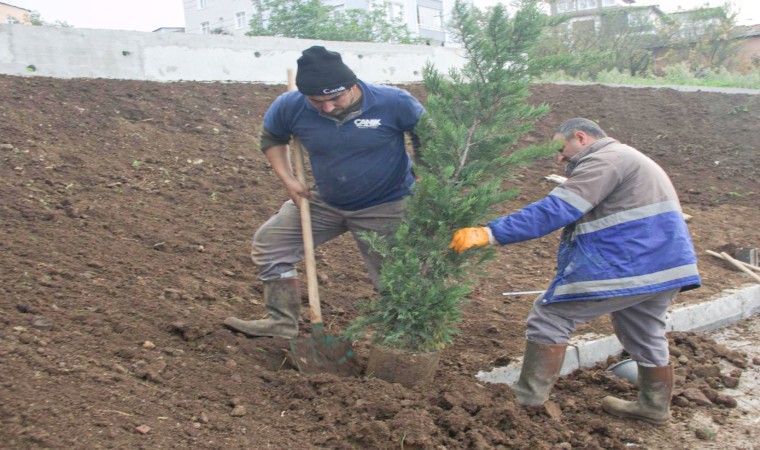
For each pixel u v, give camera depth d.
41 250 5.39
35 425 3.09
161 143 8.14
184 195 7.13
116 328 4.37
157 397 3.61
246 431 3.44
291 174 4.57
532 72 4.10
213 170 7.79
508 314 5.67
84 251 5.55
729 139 10.52
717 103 11.65
